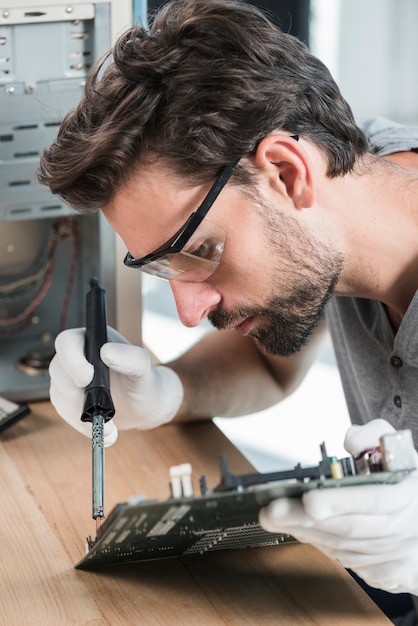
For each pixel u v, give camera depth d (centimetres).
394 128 160
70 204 117
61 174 111
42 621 108
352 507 97
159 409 148
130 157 108
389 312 140
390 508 98
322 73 119
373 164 128
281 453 294
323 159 119
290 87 113
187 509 95
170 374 155
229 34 111
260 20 116
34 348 171
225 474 93
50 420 159
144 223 112
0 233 166
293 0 403
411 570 107
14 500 135
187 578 117
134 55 111
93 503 115
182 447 150
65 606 111
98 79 121
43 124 152
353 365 152
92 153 108
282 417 312
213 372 163
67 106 152
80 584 115
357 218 123
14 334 175
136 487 139
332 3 414
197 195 110
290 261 117
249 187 111
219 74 108
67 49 150
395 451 96
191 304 119
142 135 107
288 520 97
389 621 109
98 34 149
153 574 117
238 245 114
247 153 110
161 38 112
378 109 446
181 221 111
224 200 111
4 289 171
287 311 121
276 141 111
